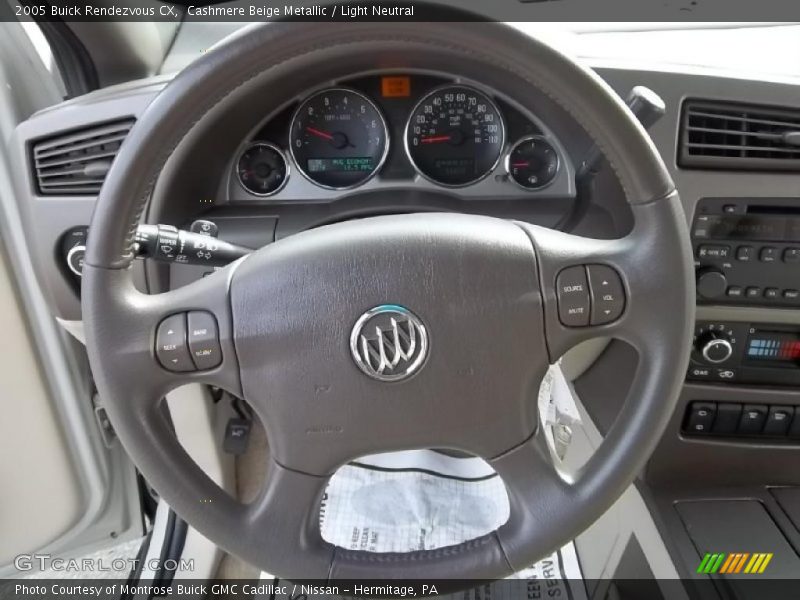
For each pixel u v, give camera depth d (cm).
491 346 59
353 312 58
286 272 58
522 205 91
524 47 52
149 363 59
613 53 89
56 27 91
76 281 94
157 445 62
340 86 88
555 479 64
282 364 59
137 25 96
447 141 90
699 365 93
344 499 114
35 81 102
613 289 59
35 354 109
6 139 93
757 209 83
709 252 85
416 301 58
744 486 102
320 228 61
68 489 123
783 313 88
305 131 90
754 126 81
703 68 80
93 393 124
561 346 61
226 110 83
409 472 118
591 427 110
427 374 59
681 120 80
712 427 97
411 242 58
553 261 59
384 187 93
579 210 88
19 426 111
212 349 59
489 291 58
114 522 140
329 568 67
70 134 86
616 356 97
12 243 99
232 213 92
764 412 95
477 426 62
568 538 65
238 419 131
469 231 59
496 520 110
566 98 54
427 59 83
